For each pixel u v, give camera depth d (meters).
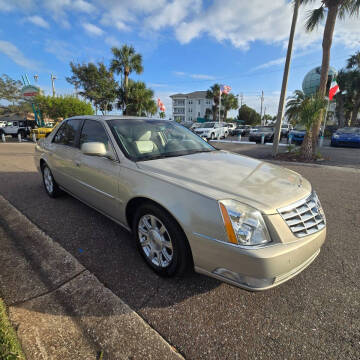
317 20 9.29
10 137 22.05
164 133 3.17
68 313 1.79
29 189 4.77
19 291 1.99
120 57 24.97
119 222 2.65
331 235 3.07
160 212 2.03
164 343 1.57
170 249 2.10
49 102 22.64
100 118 3.08
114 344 1.56
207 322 1.74
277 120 9.77
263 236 1.66
